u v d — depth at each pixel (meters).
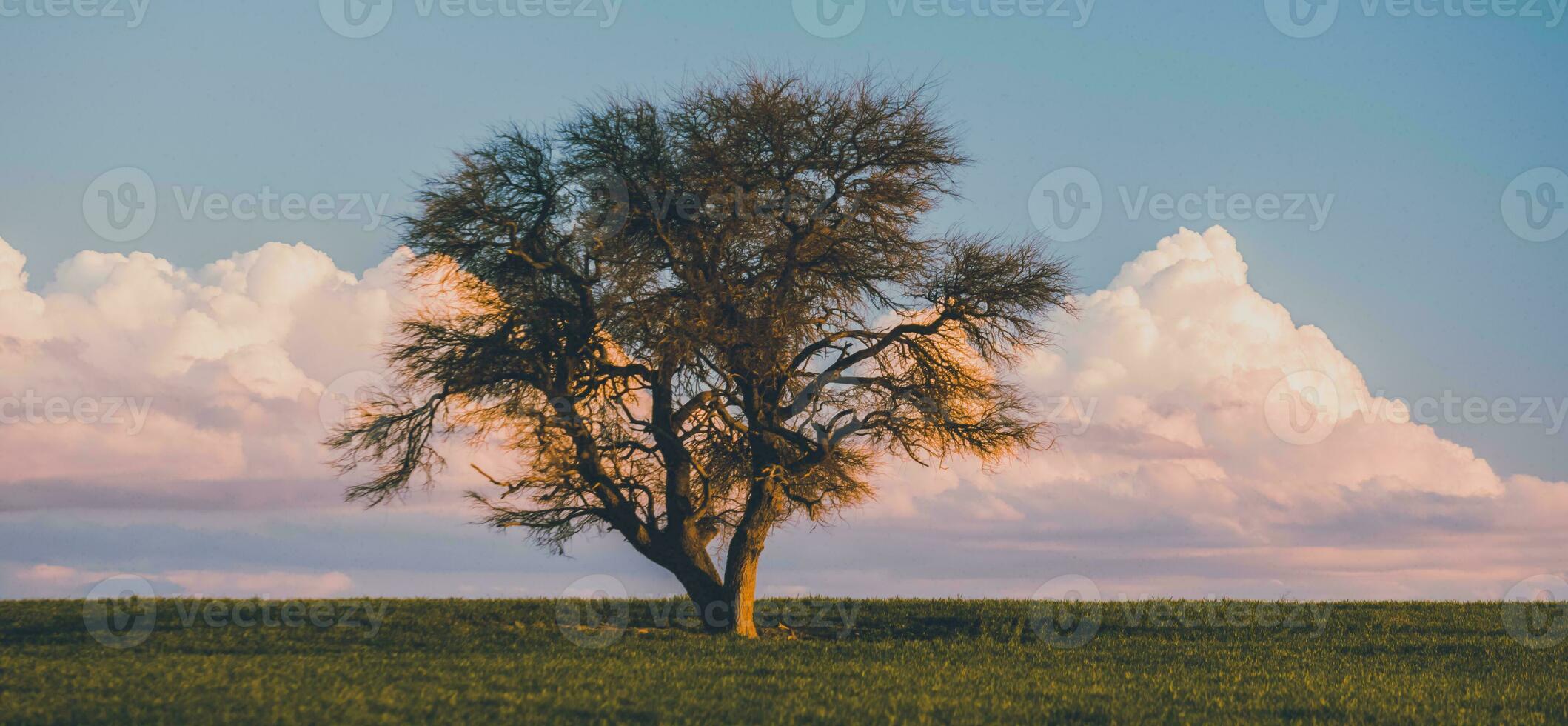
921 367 29.69
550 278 28.02
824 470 29.19
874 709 18.41
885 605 34.81
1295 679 23.61
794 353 28.45
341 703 17.52
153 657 22.39
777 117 27.98
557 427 27.14
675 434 28.33
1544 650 28.95
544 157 28.11
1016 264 28.75
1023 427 29.47
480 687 19.47
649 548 28.27
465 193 27.34
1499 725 19.00
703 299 27.19
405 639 26.08
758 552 28.83
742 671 22.23
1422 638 30.73
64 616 28.30
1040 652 27.39
